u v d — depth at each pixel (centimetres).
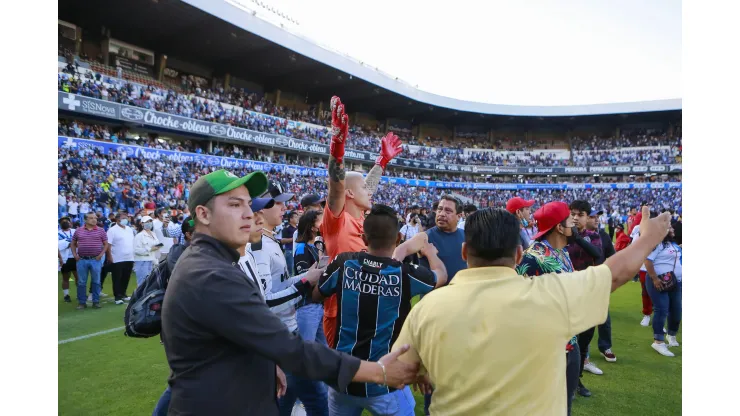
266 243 307
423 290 231
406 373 162
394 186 3781
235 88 3359
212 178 170
